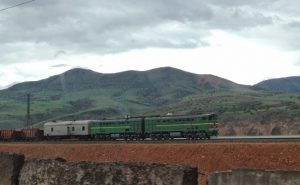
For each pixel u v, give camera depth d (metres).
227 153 40.34
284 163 36.44
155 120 68.88
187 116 65.62
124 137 72.69
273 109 149.12
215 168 40.09
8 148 63.50
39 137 84.81
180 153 43.75
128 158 47.88
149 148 47.06
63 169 20.20
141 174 17.06
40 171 21.41
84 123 78.94
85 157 52.31
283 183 15.11
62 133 81.88
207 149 42.06
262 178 15.68
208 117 63.62
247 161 38.53
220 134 138.62
